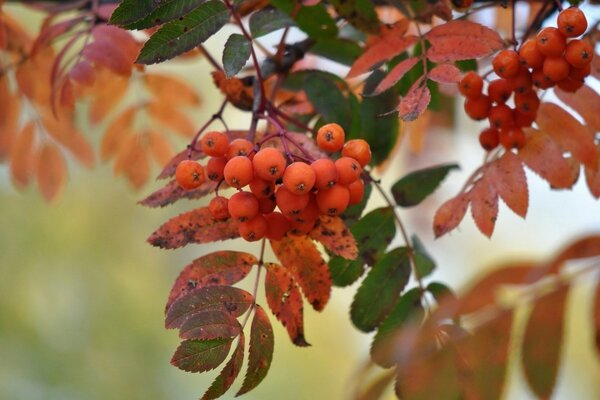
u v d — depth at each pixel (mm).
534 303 662
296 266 717
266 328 696
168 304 705
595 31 774
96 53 788
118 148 906
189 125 900
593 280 664
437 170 768
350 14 771
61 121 901
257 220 696
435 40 729
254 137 729
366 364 675
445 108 902
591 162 731
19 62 856
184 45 706
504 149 739
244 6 790
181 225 715
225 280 710
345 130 775
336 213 691
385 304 740
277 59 780
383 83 724
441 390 649
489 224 721
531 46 701
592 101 733
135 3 694
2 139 899
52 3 902
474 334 654
